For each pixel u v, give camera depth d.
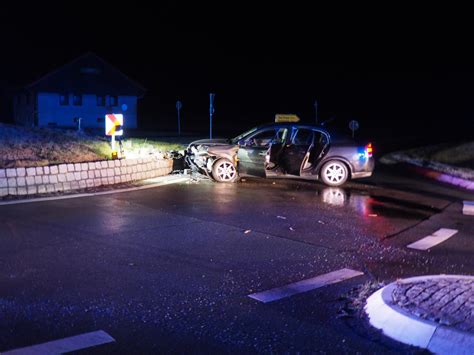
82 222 9.70
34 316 5.58
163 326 5.39
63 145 16.11
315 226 9.95
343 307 6.00
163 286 6.56
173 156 16.50
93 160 15.46
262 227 9.74
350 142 14.80
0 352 4.76
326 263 7.68
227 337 5.16
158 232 9.17
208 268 7.30
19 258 7.55
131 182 14.32
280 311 5.85
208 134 38.50
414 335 5.02
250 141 14.76
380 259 7.95
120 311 5.75
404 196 13.57
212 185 14.21
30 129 17.11
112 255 7.79
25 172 12.10
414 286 6.14
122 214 10.44
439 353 4.77
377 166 20.80
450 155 23.42
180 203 11.67
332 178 14.73
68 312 5.70
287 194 13.23
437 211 11.76
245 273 7.13
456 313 5.27
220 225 9.79
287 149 14.59
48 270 7.06
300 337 5.20
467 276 6.66
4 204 11.04
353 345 5.03
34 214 10.21
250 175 14.66
